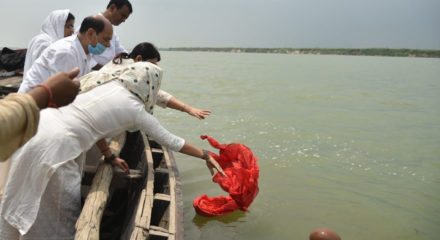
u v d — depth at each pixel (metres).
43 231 2.50
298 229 3.95
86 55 3.46
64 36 4.63
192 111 3.70
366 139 7.32
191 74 21.58
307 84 16.98
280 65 36.31
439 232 3.98
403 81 19.89
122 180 3.40
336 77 21.77
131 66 2.86
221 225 3.95
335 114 9.73
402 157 6.30
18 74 7.63
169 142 3.03
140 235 2.48
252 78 19.59
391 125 8.59
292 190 4.92
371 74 25.23
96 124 2.65
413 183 5.24
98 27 3.34
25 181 2.40
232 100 11.58
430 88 16.41
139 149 4.55
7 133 1.02
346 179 5.32
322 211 4.36
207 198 4.09
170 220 2.79
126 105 2.73
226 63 38.91
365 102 11.92
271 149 6.50
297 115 9.41
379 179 5.36
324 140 7.16
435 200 4.70
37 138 2.41
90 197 2.68
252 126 8.05
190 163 5.73
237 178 3.62
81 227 2.36
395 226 4.08
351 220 4.19
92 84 2.74
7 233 2.46
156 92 2.99
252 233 3.83
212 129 7.70
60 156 2.46
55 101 1.14
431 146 6.91
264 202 4.54
